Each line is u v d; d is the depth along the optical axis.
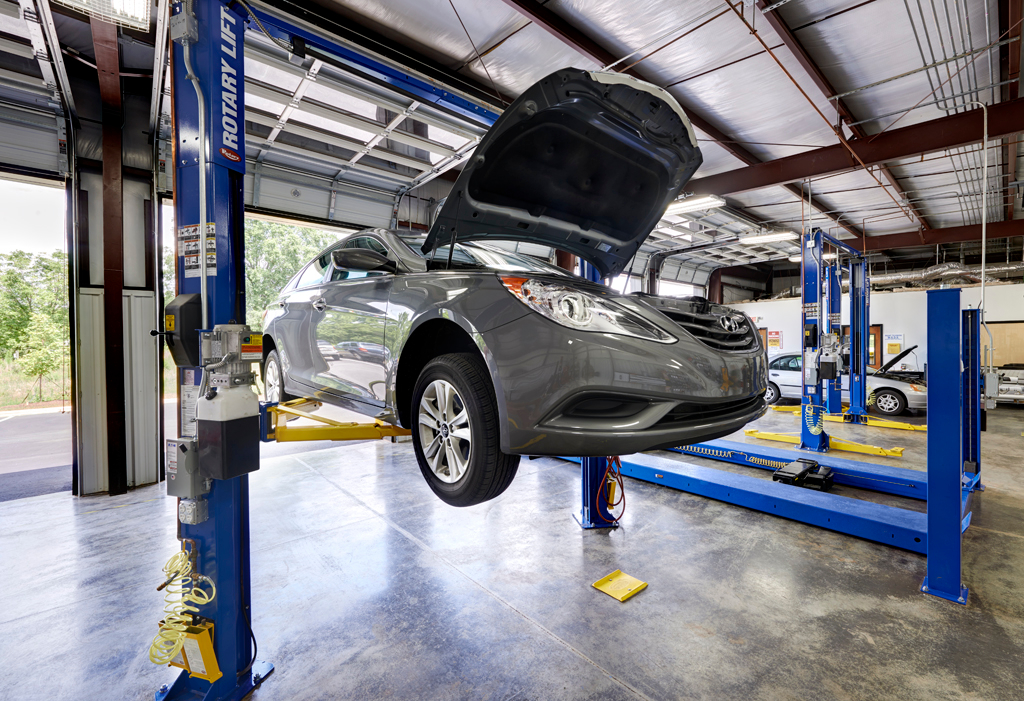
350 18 3.65
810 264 5.63
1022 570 2.68
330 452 5.71
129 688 1.79
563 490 4.16
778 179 6.45
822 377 5.64
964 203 8.65
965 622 2.15
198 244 1.78
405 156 5.32
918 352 10.75
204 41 1.75
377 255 2.06
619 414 1.53
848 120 5.34
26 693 1.75
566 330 1.51
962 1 3.56
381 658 1.92
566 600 2.35
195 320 1.74
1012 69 4.33
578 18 3.70
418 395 2.00
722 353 1.75
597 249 2.70
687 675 1.80
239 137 1.87
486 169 1.87
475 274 1.82
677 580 2.55
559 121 1.83
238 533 1.83
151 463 4.62
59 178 4.24
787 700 1.66
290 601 2.35
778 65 4.36
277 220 5.69
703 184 7.13
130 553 2.96
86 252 4.30
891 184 7.52
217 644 1.75
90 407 4.30
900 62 4.37
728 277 16.70
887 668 1.83
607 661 1.89
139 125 4.53
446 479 1.86
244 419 1.75
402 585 2.50
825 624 2.14
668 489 4.21
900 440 6.35
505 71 4.39
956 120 5.17
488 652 1.95
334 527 3.31
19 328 12.66
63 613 2.28
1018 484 4.38
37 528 3.41
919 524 2.94
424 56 4.13
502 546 2.99
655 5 3.57
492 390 1.71
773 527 3.32
